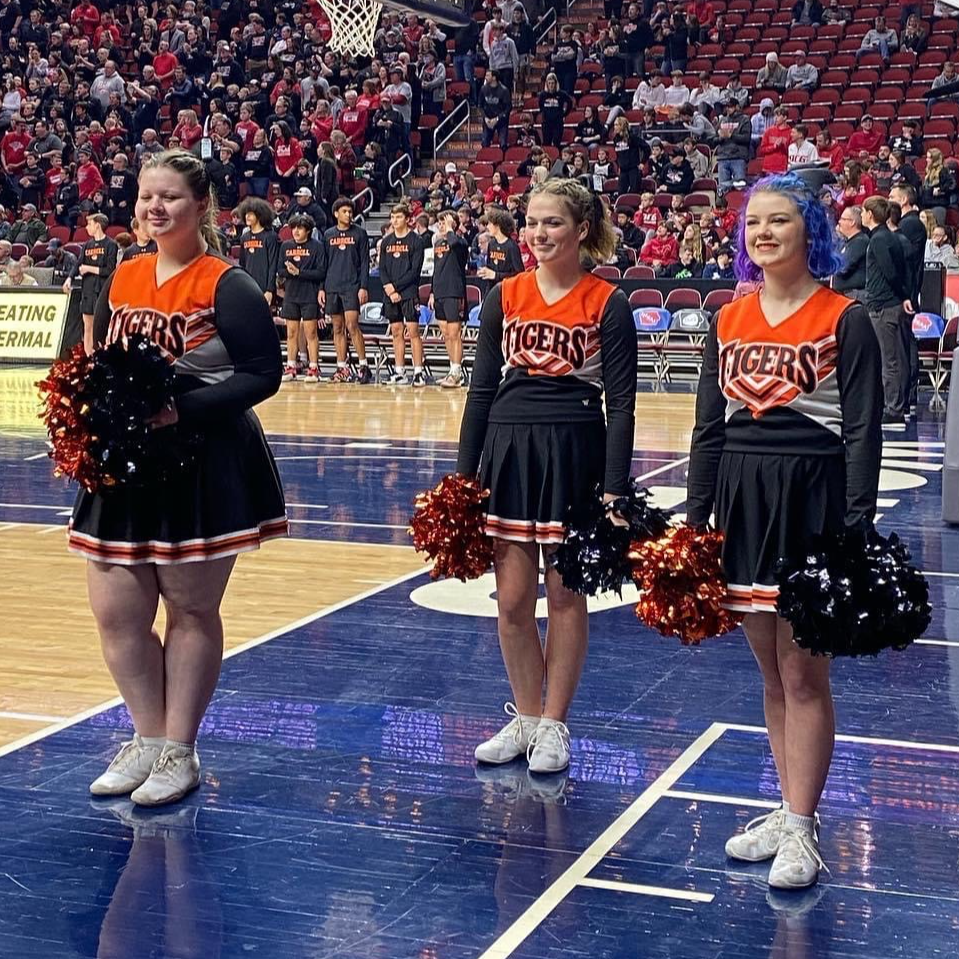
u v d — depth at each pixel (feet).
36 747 13.61
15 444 36.32
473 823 11.82
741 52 72.13
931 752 13.70
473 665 16.66
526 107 74.08
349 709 14.94
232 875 10.70
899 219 41.16
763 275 10.77
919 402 47.57
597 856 11.13
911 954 9.50
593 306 12.71
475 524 12.94
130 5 84.33
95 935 9.68
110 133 72.38
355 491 29.09
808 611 9.80
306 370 57.00
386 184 68.54
